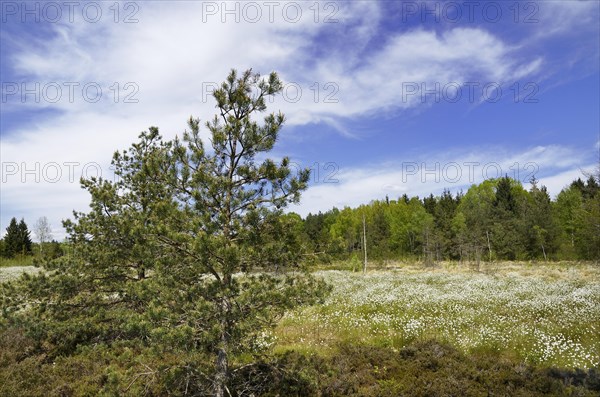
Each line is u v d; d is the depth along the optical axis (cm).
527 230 5266
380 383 875
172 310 689
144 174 823
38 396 834
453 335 1294
